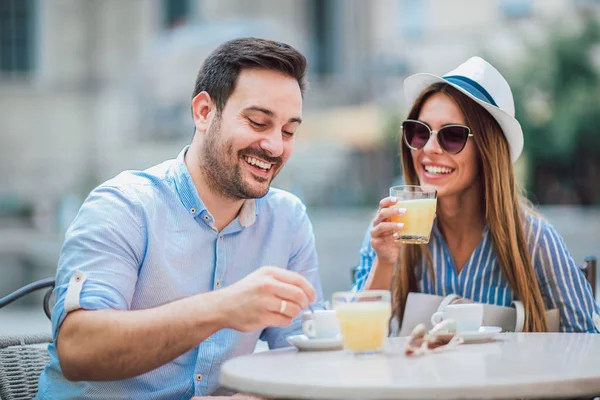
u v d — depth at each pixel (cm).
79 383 277
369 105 2423
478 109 334
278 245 309
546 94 2309
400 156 352
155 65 2123
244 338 296
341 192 2388
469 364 215
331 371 207
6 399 307
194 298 240
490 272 338
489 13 2903
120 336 240
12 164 2966
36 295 1334
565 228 1620
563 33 2322
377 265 307
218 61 282
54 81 2992
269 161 280
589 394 198
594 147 2373
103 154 2930
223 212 293
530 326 318
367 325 230
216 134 281
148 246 280
